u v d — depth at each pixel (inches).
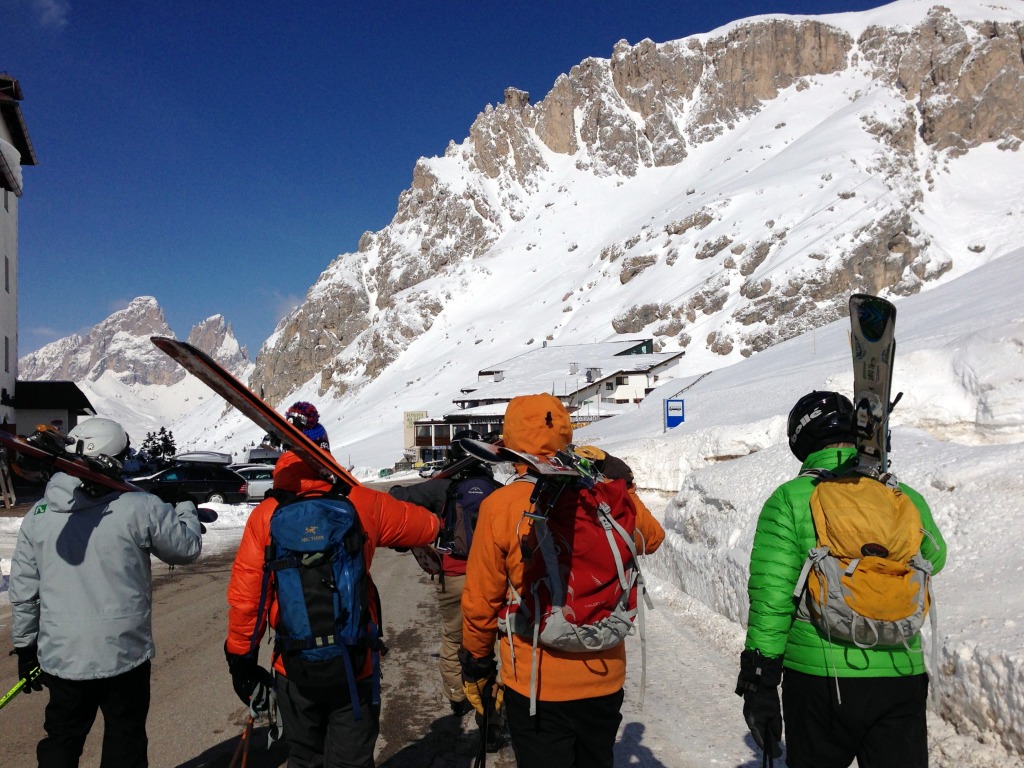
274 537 106.7
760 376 1540.4
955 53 7632.9
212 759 164.4
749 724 91.5
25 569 121.8
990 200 6358.3
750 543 237.1
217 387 95.5
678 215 7303.2
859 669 89.0
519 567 96.6
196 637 281.4
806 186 6496.1
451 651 177.0
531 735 97.4
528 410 102.7
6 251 1412.4
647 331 5767.7
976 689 133.7
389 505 119.2
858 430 95.2
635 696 190.1
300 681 106.4
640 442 514.0
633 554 97.6
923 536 93.6
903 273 5295.3
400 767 159.3
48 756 121.1
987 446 221.6
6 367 1409.9
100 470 122.6
